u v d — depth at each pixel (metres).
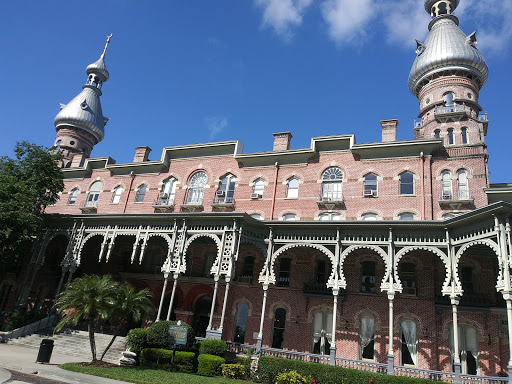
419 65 30.20
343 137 25.55
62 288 29.70
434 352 19.09
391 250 18.52
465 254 19.88
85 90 46.56
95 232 25.23
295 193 26.20
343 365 18.81
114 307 16.78
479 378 15.19
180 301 25.33
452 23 32.28
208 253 26.31
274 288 23.33
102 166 34.19
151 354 17.73
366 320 21.08
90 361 18.09
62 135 43.66
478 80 28.97
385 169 24.23
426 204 22.45
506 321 18.56
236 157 28.42
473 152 22.81
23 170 27.25
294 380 15.23
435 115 26.02
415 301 20.33
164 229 23.05
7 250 25.42
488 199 20.69
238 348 19.42
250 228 21.62
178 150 31.09
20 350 20.02
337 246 19.52
